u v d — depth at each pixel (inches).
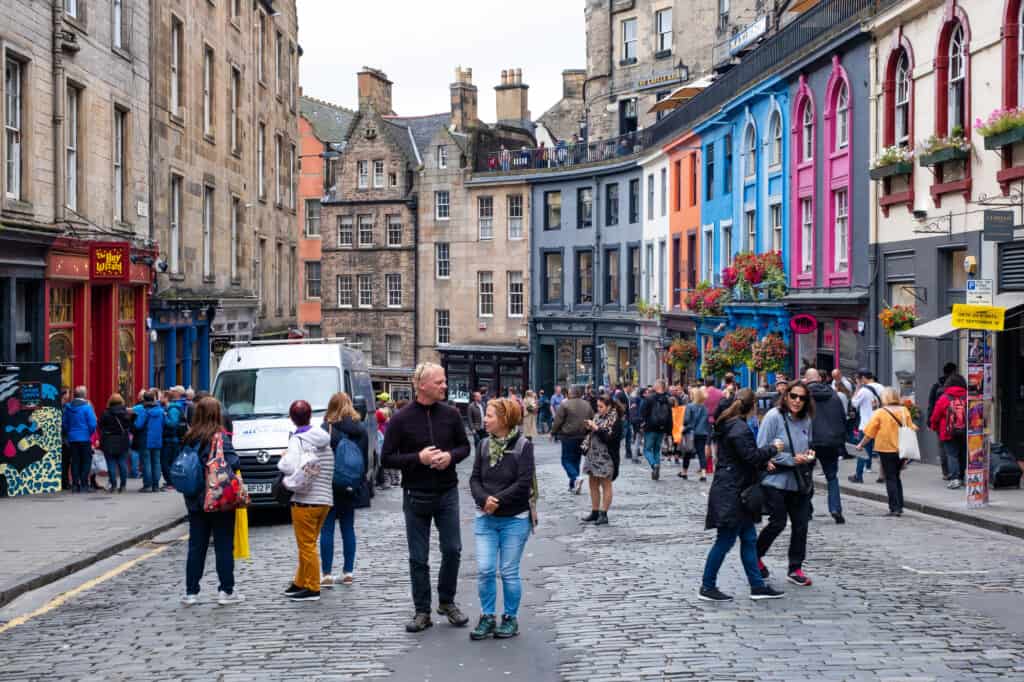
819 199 1182.9
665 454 1165.1
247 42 1460.4
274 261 1628.9
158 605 414.0
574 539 565.9
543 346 2242.9
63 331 912.9
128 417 813.9
